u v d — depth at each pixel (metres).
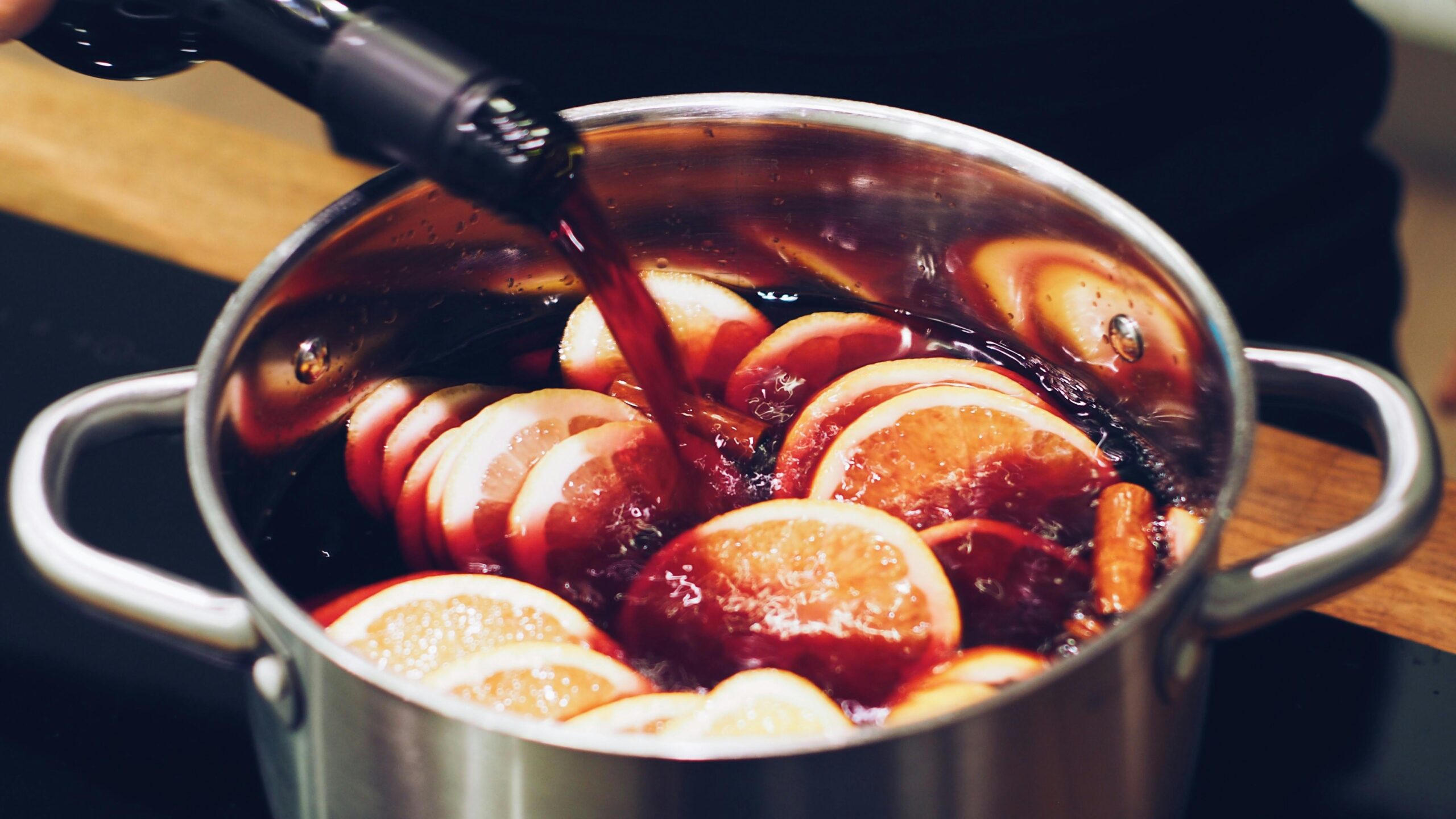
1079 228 0.72
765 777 0.60
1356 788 0.71
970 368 0.76
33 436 0.66
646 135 0.73
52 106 0.92
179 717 0.73
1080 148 0.89
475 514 0.73
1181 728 0.65
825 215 0.77
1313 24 0.91
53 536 0.64
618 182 0.75
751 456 0.75
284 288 0.70
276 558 0.72
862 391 0.76
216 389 0.67
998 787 0.61
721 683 0.68
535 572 0.72
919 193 0.75
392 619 0.69
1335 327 0.95
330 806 0.64
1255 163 0.91
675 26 0.86
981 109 0.87
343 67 0.67
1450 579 0.75
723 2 0.86
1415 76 1.47
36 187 0.89
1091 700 0.62
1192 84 0.89
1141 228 0.70
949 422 0.74
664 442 0.74
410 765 0.62
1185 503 0.74
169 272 0.86
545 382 0.77
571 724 0.66
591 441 0.73
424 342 0.77
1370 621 0.75
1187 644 0.64
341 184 0.89
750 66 0.87
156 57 0.76
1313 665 0.74
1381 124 1.52
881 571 0.70
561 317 0.79
